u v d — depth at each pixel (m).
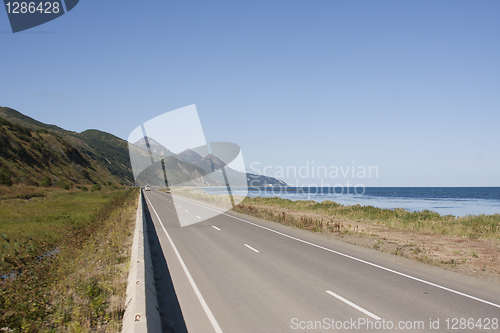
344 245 12.99
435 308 6.07
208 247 12.55
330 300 6.52
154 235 15.71
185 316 5.77
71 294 6.44
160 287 7.52
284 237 15.05
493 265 9.91
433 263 10.02
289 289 7.25
